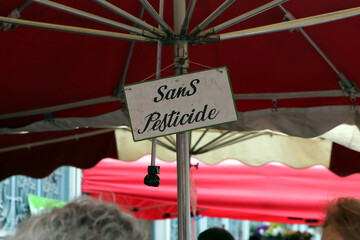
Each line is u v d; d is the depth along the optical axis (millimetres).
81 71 3336
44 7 2768
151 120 2412
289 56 3189
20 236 905
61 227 898
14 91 3387
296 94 3387
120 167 5309
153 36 2559
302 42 3074
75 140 4668
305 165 4520
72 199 985
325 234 1450
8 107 3533
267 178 5199
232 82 3443
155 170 2840
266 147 4637
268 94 3426
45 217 917
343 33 2887
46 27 2424
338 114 3211
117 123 3428
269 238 7039
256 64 3301
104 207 951
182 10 2746
